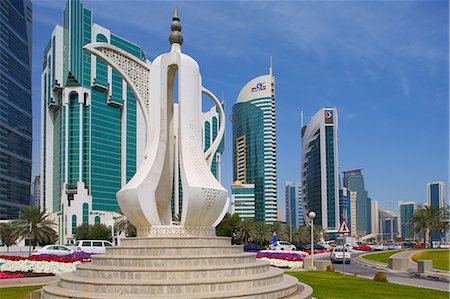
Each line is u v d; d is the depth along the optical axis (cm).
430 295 1995
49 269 2939
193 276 1606
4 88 14312
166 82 2297
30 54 16475
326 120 16138
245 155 18525
